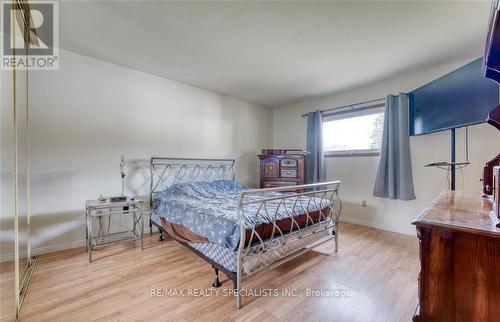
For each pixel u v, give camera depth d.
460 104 2.20
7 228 2.22
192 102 3.67
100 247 2.62
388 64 2.82
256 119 4.73
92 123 2.72
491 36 0.95
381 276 2.00
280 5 1.79
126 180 2.98
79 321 1.43
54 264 2.19
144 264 2.22
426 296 0.91
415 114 2.93
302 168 3.91
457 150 2.76
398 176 3.15
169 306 1.58
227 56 2.66
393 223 3.29
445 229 0.86
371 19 1.95
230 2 1.76
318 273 2.06
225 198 2.76
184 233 2.25
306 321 1.45
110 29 2.13
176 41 2.34
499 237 0.75
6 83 2.22
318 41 2.31
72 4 1.77
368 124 3.63
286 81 3.43
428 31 2.11
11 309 1.54
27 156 2.15
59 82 2.50
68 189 2.55
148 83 3.18
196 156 3.72
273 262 1.86
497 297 0.79
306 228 2.17
